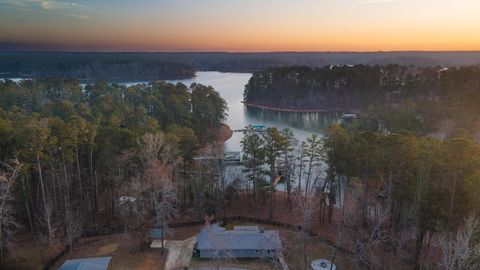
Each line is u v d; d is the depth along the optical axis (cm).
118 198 4647
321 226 4525
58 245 3950
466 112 7775
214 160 5241
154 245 4100
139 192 4109
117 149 4588
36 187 4334
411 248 3869
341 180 5378
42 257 3697
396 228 3969
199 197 4812
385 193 4053
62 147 4069
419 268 3512
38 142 3709
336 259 3775
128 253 3919
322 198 4634
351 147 4172
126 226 4403
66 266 3459
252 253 3825
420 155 3569
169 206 4100
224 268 3603
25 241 4041
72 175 4350
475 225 2786
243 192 5628
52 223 4188
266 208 5103
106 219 4616
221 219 4778
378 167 3888
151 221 4525
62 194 4394
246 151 4788
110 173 4572
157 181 4050
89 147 4434
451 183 3381
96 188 4788
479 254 2697
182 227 4550
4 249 3741
